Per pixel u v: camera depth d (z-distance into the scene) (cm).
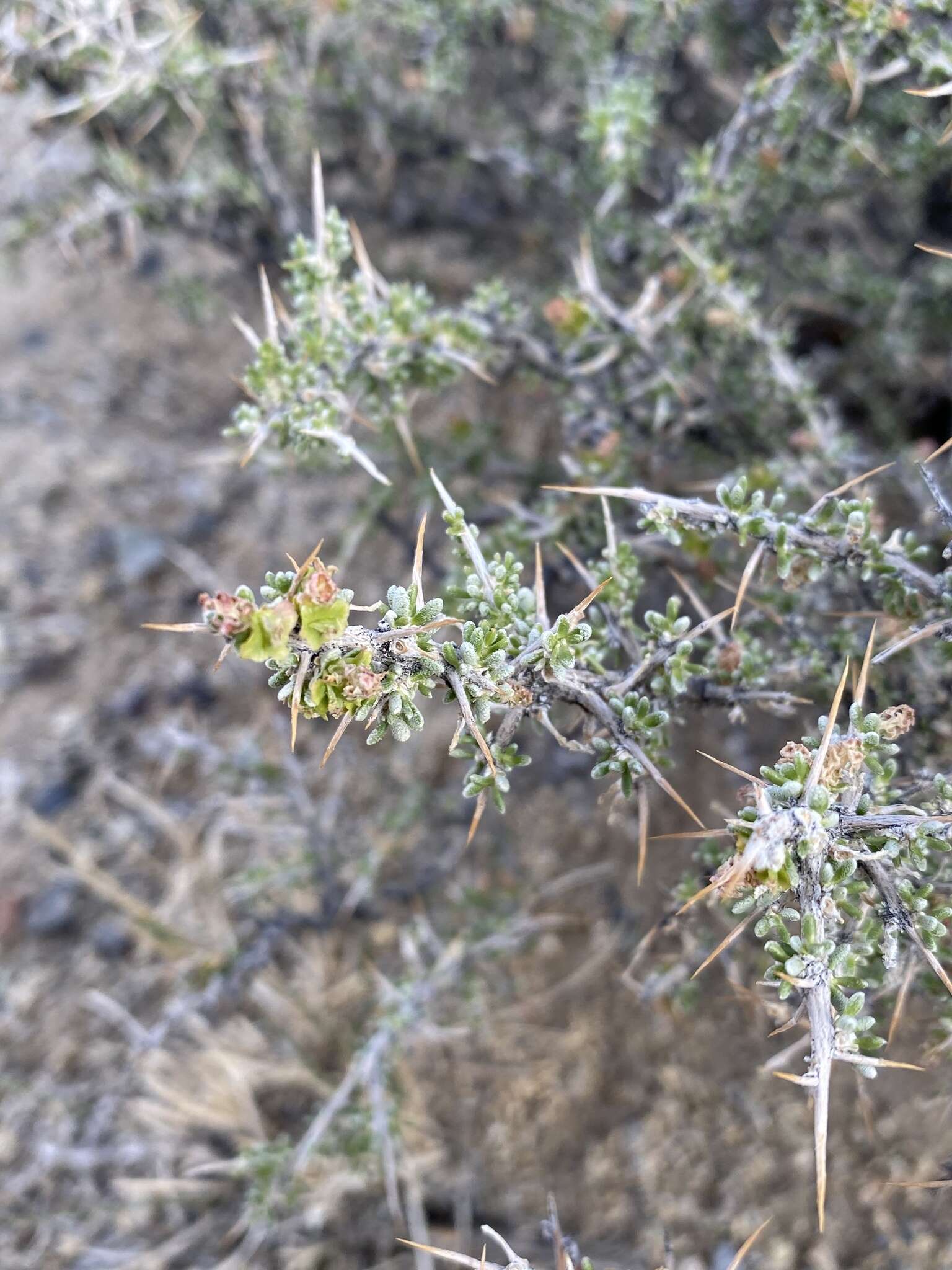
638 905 35
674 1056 33
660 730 16
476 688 14
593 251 37
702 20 33
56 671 44
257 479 47
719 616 17
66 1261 32
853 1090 30
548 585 33
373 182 45
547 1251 30
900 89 28
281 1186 29
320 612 12
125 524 46
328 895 35
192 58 29
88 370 51
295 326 22
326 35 37
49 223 37
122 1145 34
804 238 40
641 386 28
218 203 38
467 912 34
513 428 41
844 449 27
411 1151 32
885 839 14
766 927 14
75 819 40
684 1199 31
